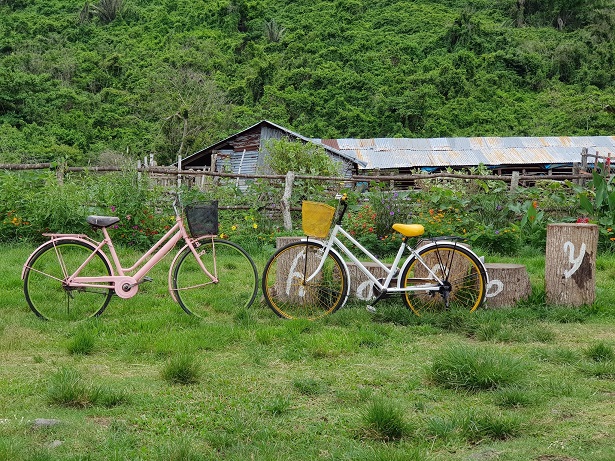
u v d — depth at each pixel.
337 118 46.84
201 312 6.74
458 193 11.48
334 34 68.62
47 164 11.29
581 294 6.84
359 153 32.25
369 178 11.69
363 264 7.00
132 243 10.46
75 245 6.62
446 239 6.62
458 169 32.03
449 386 4.57
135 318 6.46
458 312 6.29
